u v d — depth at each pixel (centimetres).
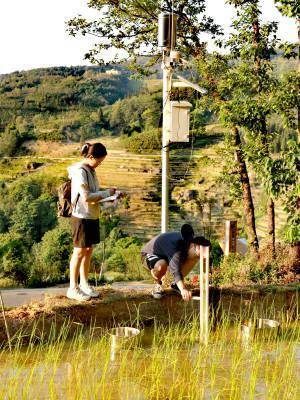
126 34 1770
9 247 1411
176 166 5141
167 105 1009
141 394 582
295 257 1226
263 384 614
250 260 1198
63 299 819
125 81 10994
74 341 740
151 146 7338
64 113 9988
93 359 675
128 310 817
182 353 704
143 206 5516
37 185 5678
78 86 10769
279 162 1103
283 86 1284
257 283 1029
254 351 702
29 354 690
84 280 823
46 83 11181
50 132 9238
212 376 612
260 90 1436
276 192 1106
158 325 819
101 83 10781
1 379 606
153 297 846
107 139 8662
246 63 1450
